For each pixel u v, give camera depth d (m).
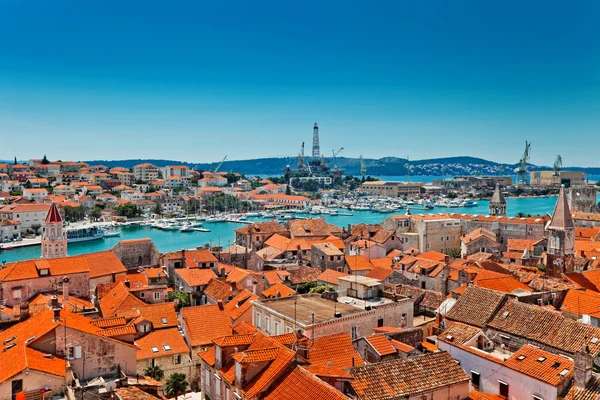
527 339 58.12
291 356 47.50
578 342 54.41
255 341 55.59
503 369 51.88
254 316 80.94
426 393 45.22
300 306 78.38
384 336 61.50
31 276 96.88
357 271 145.88
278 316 73.12
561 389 46.94
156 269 129.38
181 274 125.75
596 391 44.25
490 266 126.25
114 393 54.16
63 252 154.12
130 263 151.50
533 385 48.81
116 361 62.81
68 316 68.06
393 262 149.25
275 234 198.50
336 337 59.72
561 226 116.19
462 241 183.62
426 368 47.75
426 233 195.00
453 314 67.38
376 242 174.62
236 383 48.44
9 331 69.06
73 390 51.44
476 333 59.47
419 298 102.44
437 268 125.56
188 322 85.81
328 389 41.44
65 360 58.06
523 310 62.31
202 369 60.84
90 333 61.22
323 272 130.75
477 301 67.38
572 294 76.12
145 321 83.50
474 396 48.06
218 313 90.00
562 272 105.69
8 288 94.56
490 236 185.75
